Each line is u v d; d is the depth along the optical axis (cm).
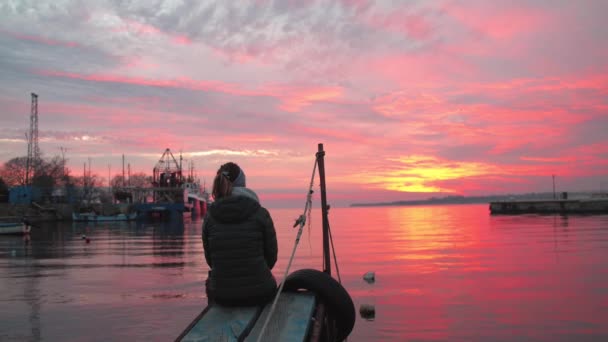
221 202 444
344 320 505
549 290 1356
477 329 981
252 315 418
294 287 500
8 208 8831
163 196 10856
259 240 440
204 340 367
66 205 9912
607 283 1441
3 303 1281
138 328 1030
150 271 1886
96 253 2734
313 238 3719
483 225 5166
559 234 3409
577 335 930
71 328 1031
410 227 5397
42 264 2194
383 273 1731
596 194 13400
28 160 10500
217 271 438
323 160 731
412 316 1096
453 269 1802
